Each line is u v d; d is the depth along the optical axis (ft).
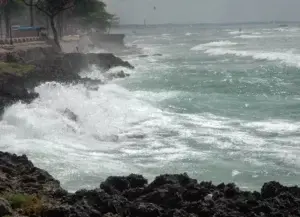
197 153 59.31
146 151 60.80
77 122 73.10
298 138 64.75
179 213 35.17
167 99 98.02
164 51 276.21
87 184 48.03
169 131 70.64
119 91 106.32
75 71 142.72
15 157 50.67
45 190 41.81
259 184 48.06
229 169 52.95
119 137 67.51
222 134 68.18
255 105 90.38
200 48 283.79
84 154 59.31
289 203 37.19
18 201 37.70
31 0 213.87
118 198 38.22
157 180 41.04
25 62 124.67
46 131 67.67
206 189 39.60
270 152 58.75
